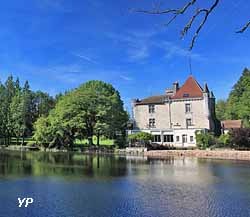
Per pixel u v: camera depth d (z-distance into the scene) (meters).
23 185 21.34
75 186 21.02
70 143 70.12
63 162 38.75
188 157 48.09
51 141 74.12
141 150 56.38
